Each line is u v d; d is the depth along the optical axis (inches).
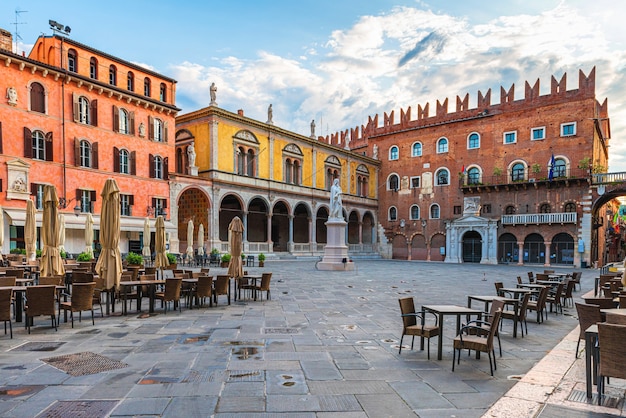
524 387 223.9
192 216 1579.7
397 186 2253.9
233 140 1625.2
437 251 2073.1
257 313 446.9
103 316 421.7
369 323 399.9
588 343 209.8
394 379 238.5
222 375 239.9
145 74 1411.2
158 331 352.8
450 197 2027.6
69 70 1210.0
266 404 199.2
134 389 215.8
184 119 1622.8
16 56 1065.5
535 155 1780.3
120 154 1317.7
